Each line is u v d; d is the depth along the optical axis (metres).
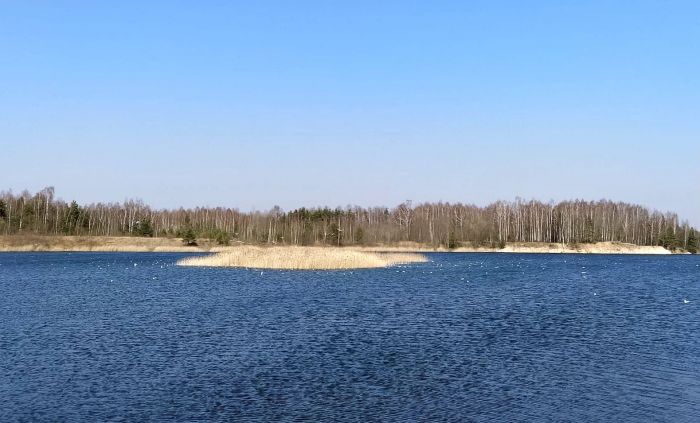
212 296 49.19
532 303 46.50
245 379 22.89
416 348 28.66
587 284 64.62
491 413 19.19
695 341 30.95
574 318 38.69
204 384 22.23
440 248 164.38
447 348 28.70
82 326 34.28
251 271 75.56
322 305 43.81
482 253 153.12
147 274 71.19
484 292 54.34
